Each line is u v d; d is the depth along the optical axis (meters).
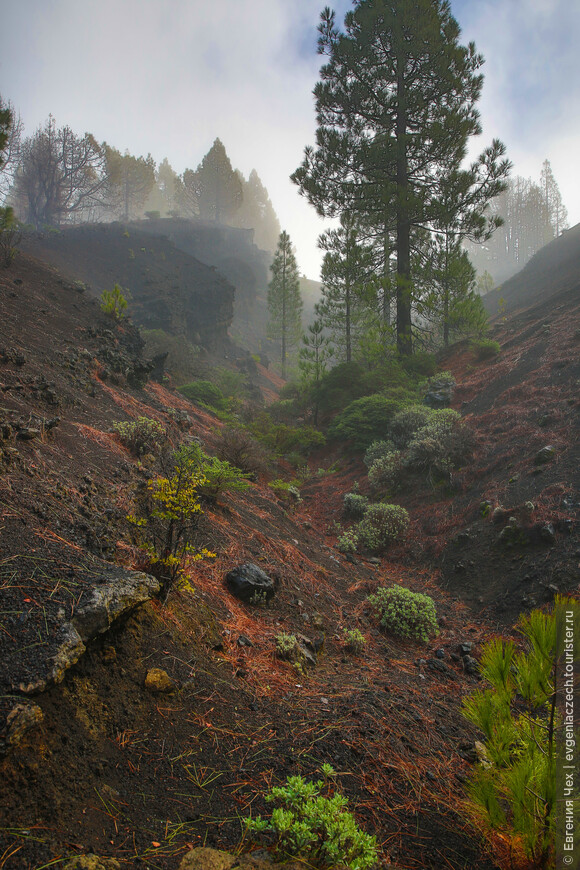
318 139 19.31
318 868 1.87
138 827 1.88
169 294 33.78
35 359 7.15
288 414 18.33
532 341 15.33
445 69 18.27
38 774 1.83
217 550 4.89
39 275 12.86
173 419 9.16
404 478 10.23
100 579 2.71
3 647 2.12
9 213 12.48
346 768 2.68
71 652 2.17
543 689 2.19
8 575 2.53
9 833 1.61
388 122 19.95
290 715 3.02
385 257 20.70
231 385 23.75
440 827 2.46
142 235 43.62
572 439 8.67
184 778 2.22
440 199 18.33
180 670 2.85
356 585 6.29
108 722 2.25
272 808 2.19
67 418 5.73
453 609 6.22
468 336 20.72
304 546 6.89
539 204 72.56
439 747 3.20
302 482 12.01
